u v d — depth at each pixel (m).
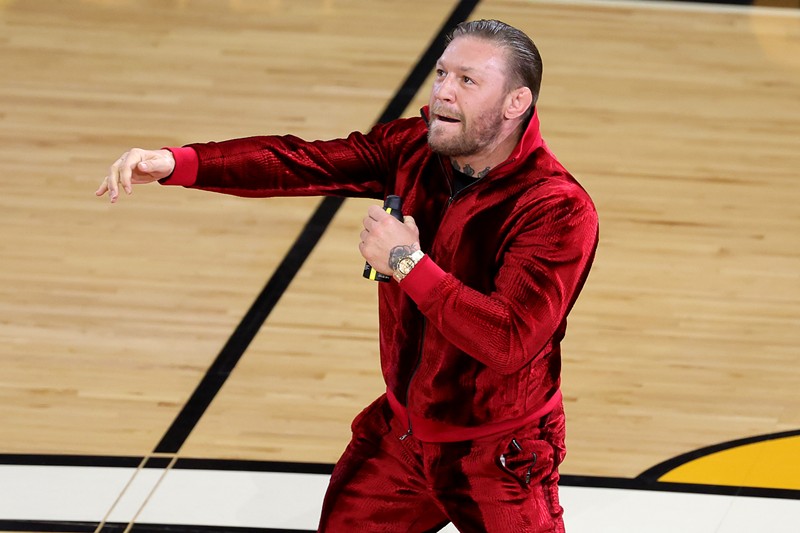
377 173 8.76
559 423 8.63
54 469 11.96
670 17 24.27
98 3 24.06
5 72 20.95
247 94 20.48
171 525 11.23
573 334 14.44
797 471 12.12
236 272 15.62
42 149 18.53
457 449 8.43
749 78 21.66
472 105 7.71
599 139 19.16
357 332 14.48
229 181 8.59
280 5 24.30
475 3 24.64
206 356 13.94
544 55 22.17
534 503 8.46
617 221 16.86
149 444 12.41
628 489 11.84
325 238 16.48
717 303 15.16
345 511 8.97
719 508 11.55
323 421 12.85
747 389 13.54
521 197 7.91
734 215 17.16
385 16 23.92
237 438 12.53
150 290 15.18
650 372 13.79
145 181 8.50
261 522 11.31
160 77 21.02
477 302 7.49
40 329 14.33
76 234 16.34
